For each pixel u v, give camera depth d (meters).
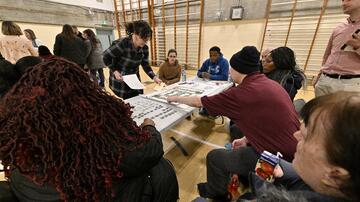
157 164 0.81
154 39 6.71
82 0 6.25
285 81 1.57
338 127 0.30
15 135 0.48
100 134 0.56
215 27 5.46
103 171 0.56
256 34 4.91
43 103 0.49
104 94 0.62
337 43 1.57
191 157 1.91
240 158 1.16
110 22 7.37
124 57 1.97
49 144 0.49
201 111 2.75
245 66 1.09
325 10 4.00
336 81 1.57
